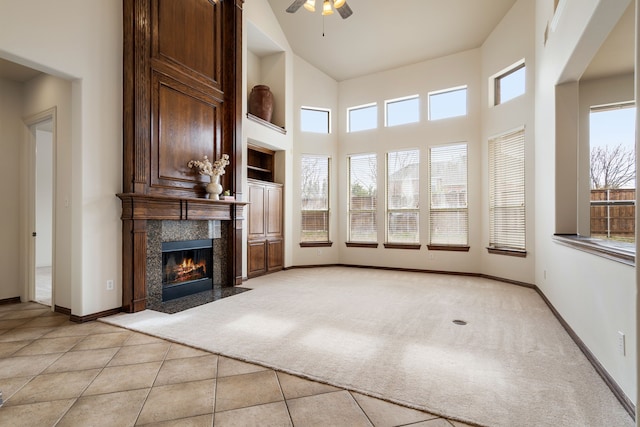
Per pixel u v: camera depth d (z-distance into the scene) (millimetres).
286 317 3574
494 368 2375
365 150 7281
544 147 4301
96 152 3525
